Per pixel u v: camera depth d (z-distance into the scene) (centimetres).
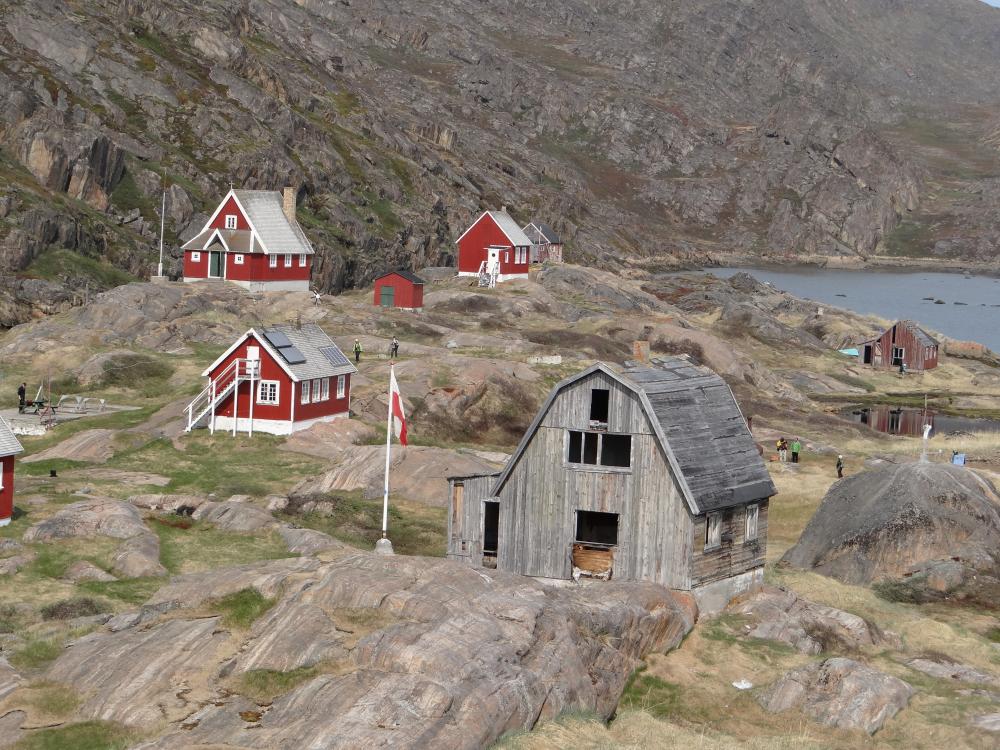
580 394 4259
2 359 8600
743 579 4409
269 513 5269
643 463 4181
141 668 3080
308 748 2598
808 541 5344
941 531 5147
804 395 10994
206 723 2809
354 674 2908
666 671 3584
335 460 6381
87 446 6562
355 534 5178
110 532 4756
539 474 4309
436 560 3550
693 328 12306
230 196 11444
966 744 3216
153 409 7600
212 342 9381
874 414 10462
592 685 3231
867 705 3362
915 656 4038
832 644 4047
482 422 7912
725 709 3400
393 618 3225
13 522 4909
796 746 3116
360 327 10312
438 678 2892
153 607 3531
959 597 4862
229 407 7081
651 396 4200
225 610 3422
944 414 10631
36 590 4084
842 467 7369
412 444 7169
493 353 9575
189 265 11406
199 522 5097
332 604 3303
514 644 3120
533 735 2850
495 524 4528
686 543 4122
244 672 3053
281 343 7088
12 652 3294
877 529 5159
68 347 8800
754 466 4469
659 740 3070
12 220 11881
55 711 2944
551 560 4294
